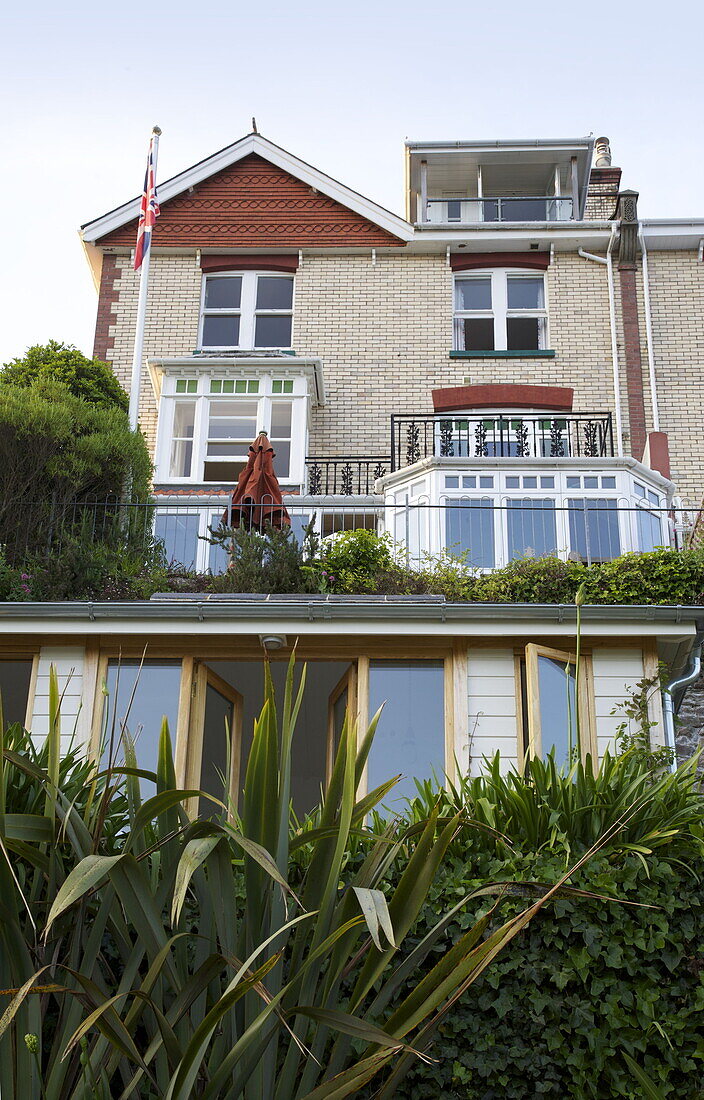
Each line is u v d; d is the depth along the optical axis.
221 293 21.02
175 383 18.95
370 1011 4.74
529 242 20.78
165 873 4.92
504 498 15.08
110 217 21.03
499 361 20.08
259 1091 4.55
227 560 14.71
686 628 9.30
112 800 5.77
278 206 21.28
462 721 9.28
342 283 20.84
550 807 5.77
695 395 19.58
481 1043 5.27
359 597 10.03
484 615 9.33
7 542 13.41
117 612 9.32
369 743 5.10
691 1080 5.23
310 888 4.83
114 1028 4.23
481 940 5.39
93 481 14.46
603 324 20.25
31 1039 4.03
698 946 5.43
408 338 20.34
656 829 5.64
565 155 22.31
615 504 15.03
